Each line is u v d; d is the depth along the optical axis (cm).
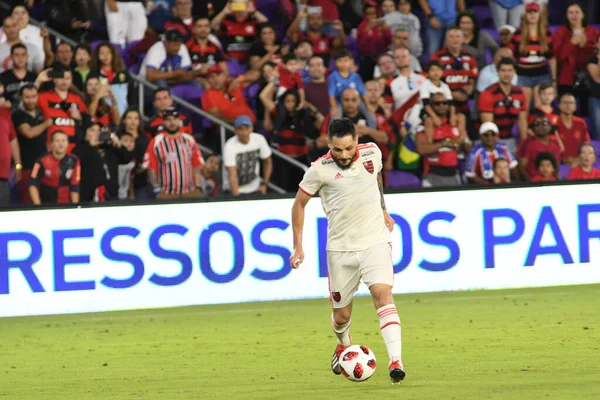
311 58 3925
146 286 3103
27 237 3017
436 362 2145
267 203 3183
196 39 4134
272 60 4247
